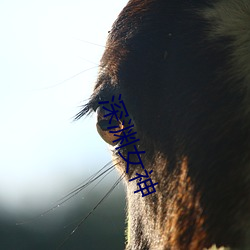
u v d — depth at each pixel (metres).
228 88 7.82
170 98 8.26
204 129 7.85
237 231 7.38
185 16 8.46
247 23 8.05
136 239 9.27
